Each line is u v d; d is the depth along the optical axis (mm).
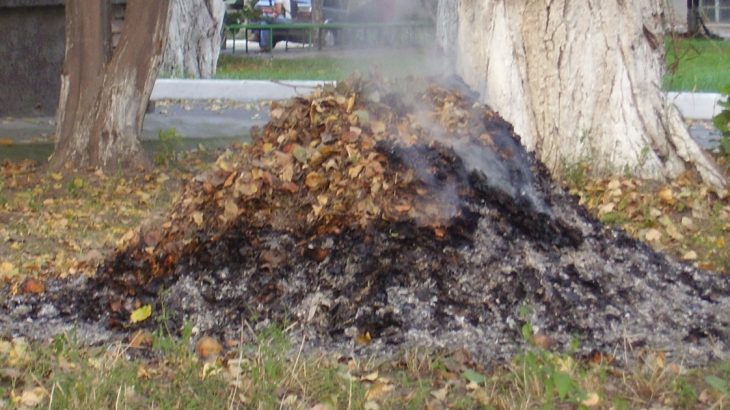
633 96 9680
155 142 12508
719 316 5879
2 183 9664
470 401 4816
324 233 5922
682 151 9719
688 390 4961
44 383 4965
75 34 10266
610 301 5852
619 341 5551
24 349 5312
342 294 5707
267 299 5754
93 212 8727
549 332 5594
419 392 4863
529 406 4781
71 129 10281
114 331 5707
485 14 9789
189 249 6004
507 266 5859
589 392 4891
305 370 5055
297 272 5832
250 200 6023
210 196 6102
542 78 9719
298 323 5633
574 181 9352
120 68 10180
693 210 8695
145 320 5746
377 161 5980
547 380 4863
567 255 6070
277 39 30812
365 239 5855
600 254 6199
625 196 8914
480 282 5777
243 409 4777
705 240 7977
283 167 6047
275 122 6281
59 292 6184
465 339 5496
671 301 5969
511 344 5461
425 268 5777
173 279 5922
